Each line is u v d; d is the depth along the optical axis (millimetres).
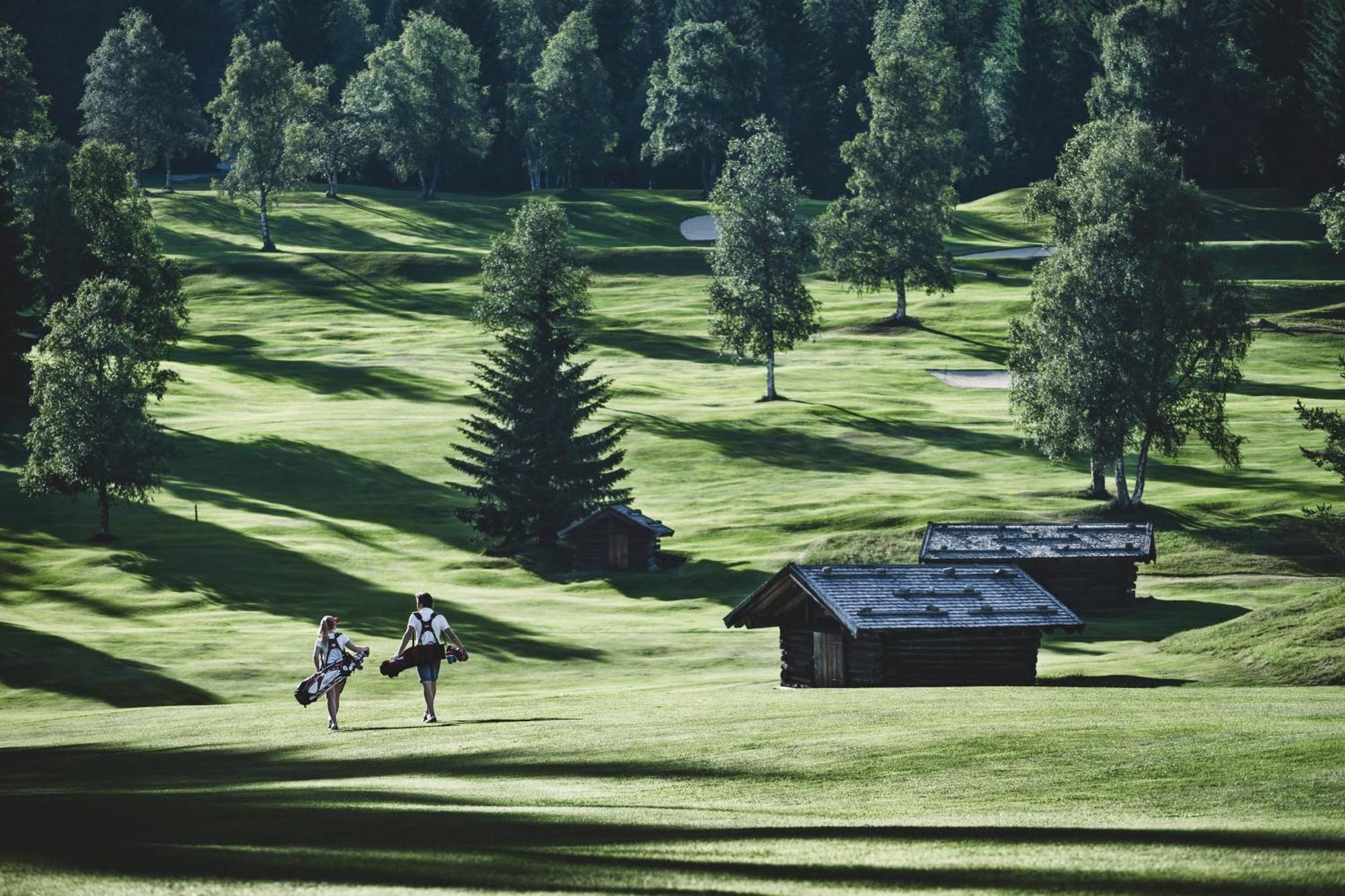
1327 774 21328
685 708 38281
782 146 195250
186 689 75125
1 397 169500
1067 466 152750
